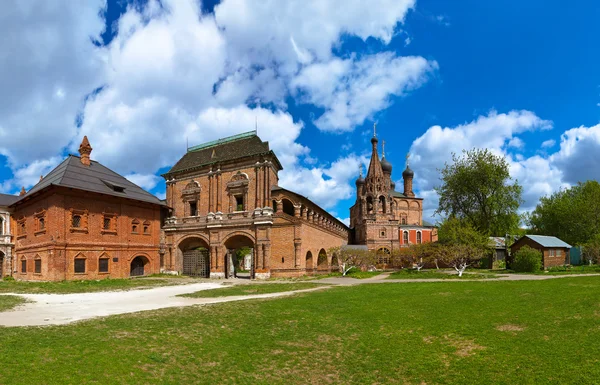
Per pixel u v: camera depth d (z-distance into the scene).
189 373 9.82
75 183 36.06
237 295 24.22
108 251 38.38
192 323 14.70
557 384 8.87
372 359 11.42
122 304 19.91
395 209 85.00
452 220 46.53
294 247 38.81
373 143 73.50
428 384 9.55
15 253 40.97
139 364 9.88
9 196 43.38
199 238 44.12
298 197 41.97
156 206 45.00
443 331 13.89
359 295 22.81
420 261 53.59
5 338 11.16
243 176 42.22
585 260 52.59
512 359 10.66
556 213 65.75
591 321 13.76
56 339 11.27
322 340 13.30
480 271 43.81
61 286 29.16
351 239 80.69
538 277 32.53
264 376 10.11
